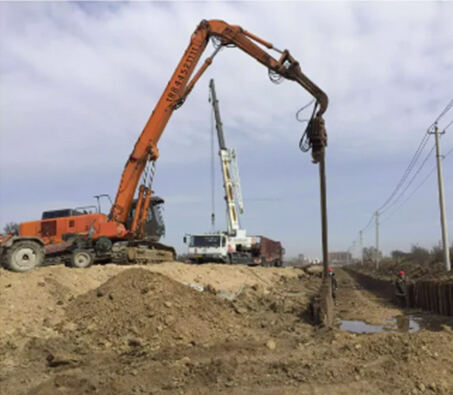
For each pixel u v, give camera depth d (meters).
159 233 22.94
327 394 6.65
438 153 26.06
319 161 12.58
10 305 10.48
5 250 15.98
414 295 19.55
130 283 11.73
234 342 9.88
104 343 9.45
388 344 8.56
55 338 9.35
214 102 36.53
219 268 26.12
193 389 6.80
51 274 13.23
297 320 13.09
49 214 19.47
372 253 126.25
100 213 19.56
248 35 17.97
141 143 20.02
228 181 36.09
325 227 12.66
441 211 25.64
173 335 10.00
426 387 7.02
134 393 6.66
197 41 19.94
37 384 7.07
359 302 22.11
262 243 37.81
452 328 12.54
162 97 20.16
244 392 6.69
